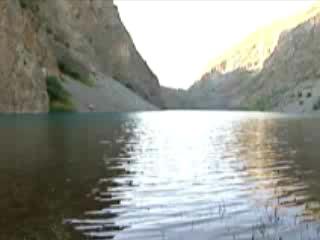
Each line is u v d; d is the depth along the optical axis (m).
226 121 91.06
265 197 17.73
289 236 12.60
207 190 19.20
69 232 12.91
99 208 15.66
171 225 13.73
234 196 17.95
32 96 97.44
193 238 12.52
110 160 27.94
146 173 23.62
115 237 12.55
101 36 185.12
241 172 24.25
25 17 107.06
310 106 170.88
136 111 145.00
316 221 14.09
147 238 12.50
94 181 20.66
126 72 194.00
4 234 12.57
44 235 12.55
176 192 18.72
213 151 35.09
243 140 44.78
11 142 35.31
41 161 25.92
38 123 59.72
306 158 29.88
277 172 24.12
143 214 15.01
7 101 89.56
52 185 19.34
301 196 17.88
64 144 35.19
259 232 13.00
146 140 43.62
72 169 23.72
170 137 48.38
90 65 154.00
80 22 172.88
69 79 129.12
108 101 135.00
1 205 15.75
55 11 152.38
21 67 95.62
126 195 17.91
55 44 137.75
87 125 59.91
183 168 25.72
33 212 14.89
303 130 59.50
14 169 23.11
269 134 52.62
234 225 13.73
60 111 106.81
